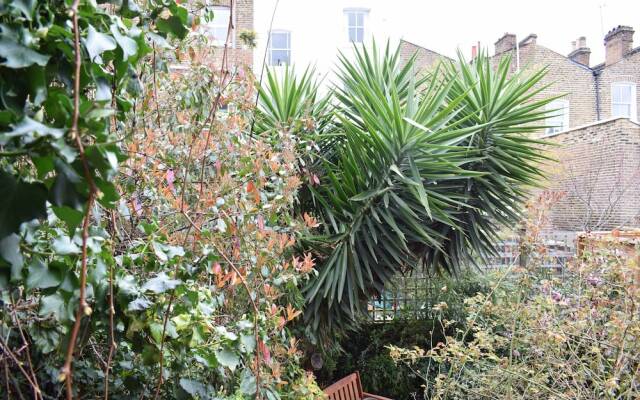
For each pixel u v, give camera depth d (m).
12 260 0.57
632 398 2.04
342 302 2.80
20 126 0.49
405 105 3.24
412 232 2.92
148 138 1.58
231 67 1.98
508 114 3.28
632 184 7.70
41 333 0.87
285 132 2.29
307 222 2.21
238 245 1.58
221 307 1.57
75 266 0.78
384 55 3.52
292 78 3.44
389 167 2.88
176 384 1.21
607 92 11.26
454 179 3.18
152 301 0.95
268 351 1.39
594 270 2.29
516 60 10.32
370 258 2.91
